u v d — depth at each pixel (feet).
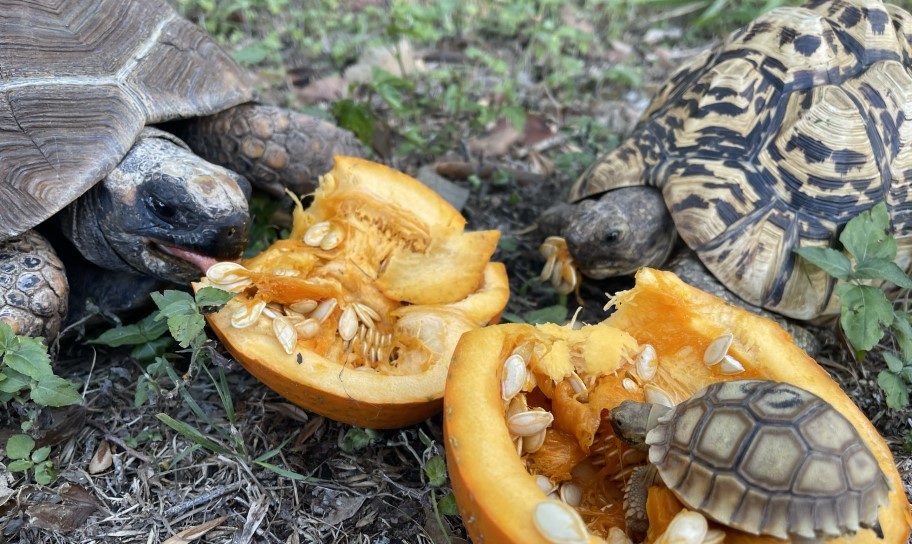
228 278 1.22
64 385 1.19
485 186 2.14
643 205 1.58
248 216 1.40
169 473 1.24
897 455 1.31
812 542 0.78
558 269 1.67
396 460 1.28
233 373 1.41
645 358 1.10
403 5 2.89
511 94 2.49
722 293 1.47
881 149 1.51
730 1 3.22
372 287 1.33
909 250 1.54
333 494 1.21
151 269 1.41
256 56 2.28
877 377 1.45
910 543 1.11
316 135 1.79
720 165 1.51
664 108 1.73
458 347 1.00
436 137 2.33
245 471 1.23
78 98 1.34
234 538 1.14
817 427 0.78
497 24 3.14
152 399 1.34
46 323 1.30
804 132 1.49
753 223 1.45
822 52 1.55
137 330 1.38
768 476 0.78
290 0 3.19
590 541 0.79
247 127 1.72
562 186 2.16
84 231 1.40
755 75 1.57
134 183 1.35
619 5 3.28
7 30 1.34
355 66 2.68
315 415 1.34
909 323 1.46
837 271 1.39
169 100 1.48
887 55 1.59
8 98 1.27
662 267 1.67
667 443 0.87
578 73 2.82
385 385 1.12
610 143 2.39
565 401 1.06
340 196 1.36
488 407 0.92
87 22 1.46
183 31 1.62
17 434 1.22
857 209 1.48
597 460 1.07
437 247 1.34
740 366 1.07
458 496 0.90
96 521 1.16
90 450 1.27
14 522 1.13
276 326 1.15
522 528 0.81
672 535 0.81
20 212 1.22
